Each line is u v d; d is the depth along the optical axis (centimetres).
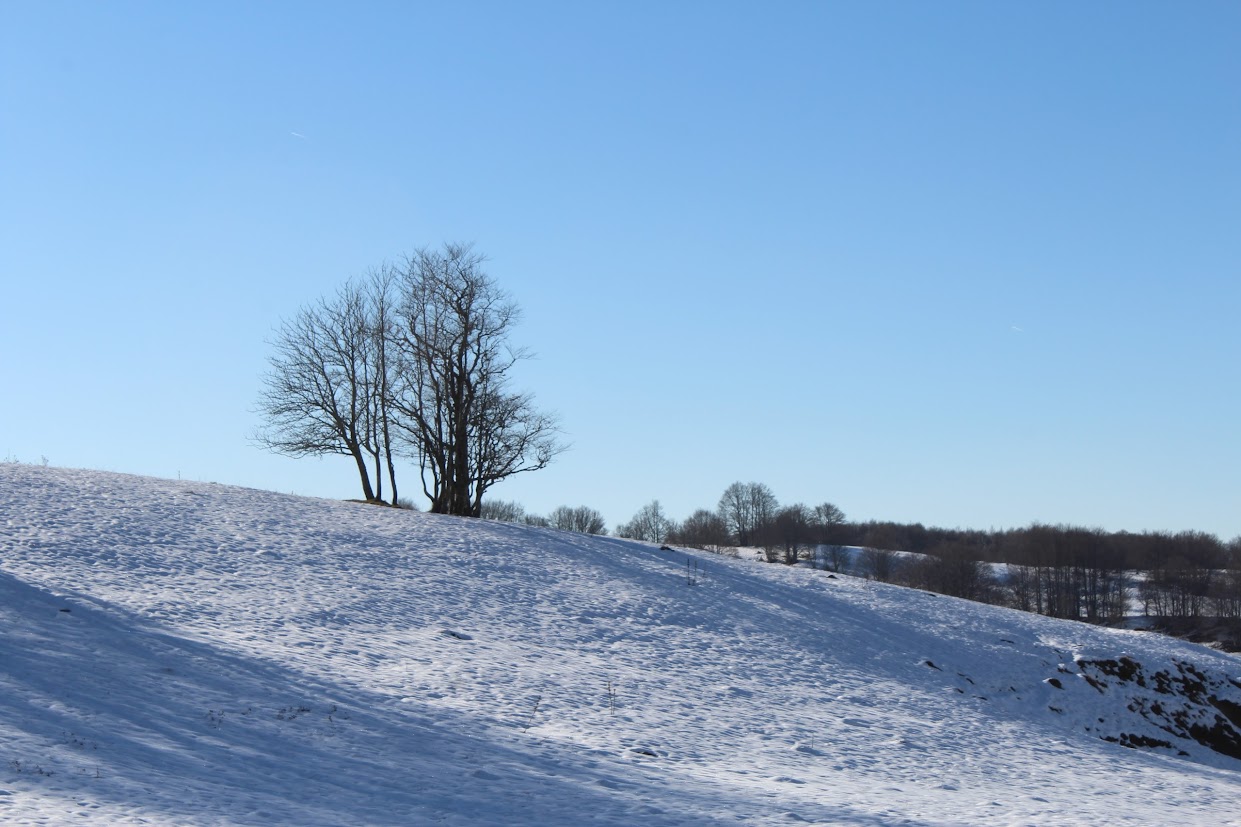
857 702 3216
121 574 2977
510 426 5569
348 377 5469
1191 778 3073
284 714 1917
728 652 3509
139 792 1311
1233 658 4997
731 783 2019
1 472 4250
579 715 2438
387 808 1455
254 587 3155
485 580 3884
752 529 13500
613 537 5466
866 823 1794
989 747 2977
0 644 1961
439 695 2342
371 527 4484
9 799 1192
